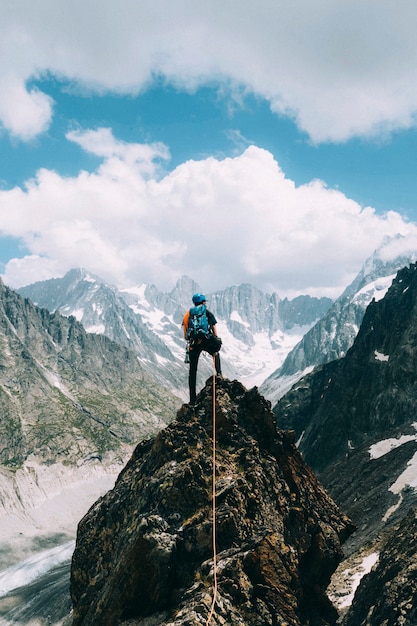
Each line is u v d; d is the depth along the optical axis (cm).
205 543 1509
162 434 1809
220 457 1750
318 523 1745
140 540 1487
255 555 1474
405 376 14988
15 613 13725
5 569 19325
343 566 6153
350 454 13400
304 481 1875
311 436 16975
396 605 3750
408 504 8575
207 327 1800
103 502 1891
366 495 10188
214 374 1894
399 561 4366
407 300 17562
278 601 1431
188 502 1606
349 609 4709
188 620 1246
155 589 1448
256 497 1647
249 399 1909
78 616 1606
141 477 1825
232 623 1296
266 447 1853
